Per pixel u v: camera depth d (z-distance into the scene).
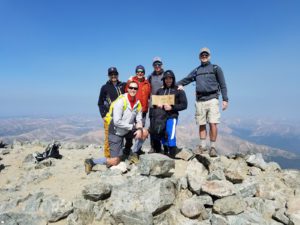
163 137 3.73
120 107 3.35
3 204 2.70
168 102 3.55
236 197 2.72
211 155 3.67
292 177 3.31
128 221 2.50
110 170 3.29
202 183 2.92
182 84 4.00
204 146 3.90
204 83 3.72
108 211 2.66
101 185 2.76
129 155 3.63
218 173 3.12
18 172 3.83
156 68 4.01
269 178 3.31
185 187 2.98
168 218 2.63
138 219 2.47
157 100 3.58
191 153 3.81
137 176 2.99
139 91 3.90
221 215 2.63
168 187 2.79
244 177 3.36
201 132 3.93
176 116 3.67
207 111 3.80
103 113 3.91
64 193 2.91
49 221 2.51
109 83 3.99
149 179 2.86
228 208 2.63
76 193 2.88
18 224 2.47
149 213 2.49
